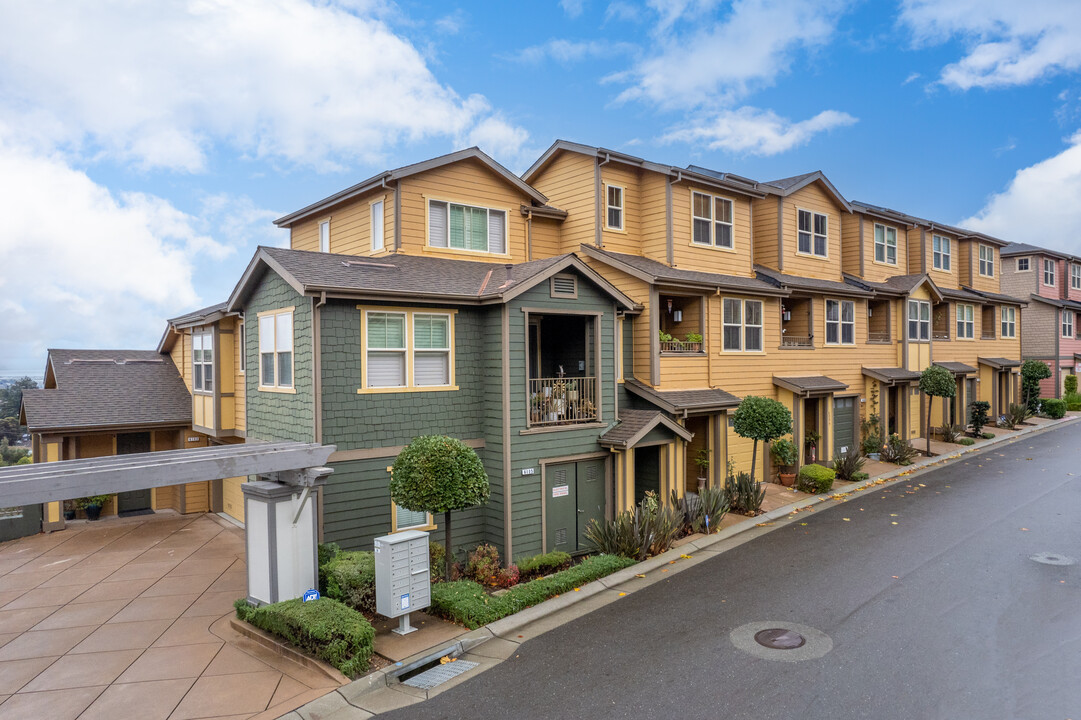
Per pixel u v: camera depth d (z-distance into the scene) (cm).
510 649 821
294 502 890
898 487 1700
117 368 1825
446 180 1497
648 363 1524
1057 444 2305
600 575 1076
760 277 1898
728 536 1305
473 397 1258
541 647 824
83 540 1404
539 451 1253
